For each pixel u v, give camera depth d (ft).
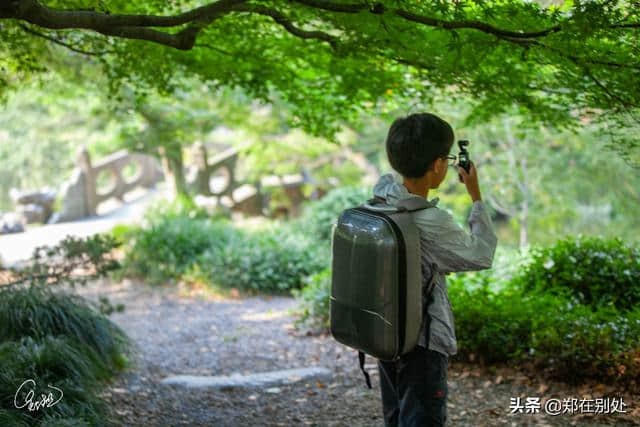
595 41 11.77
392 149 8.39
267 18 15.51
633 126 13.62
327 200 38.83
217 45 16.61
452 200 43.29
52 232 45.88
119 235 38.68
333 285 8.59
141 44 15.65
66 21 10.96
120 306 18.98
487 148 38.45
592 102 13.73
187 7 17.95
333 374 17.56
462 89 15.16
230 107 36.52
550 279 19.36
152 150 40.45
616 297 18.21
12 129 63.21
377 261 7.82
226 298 30.48
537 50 12.59
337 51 14.44
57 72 23.36
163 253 34.12
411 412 8.14
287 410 14.88
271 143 44.57
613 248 19.39
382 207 8.21
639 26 10.80
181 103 34.76
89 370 14.93
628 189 40.50
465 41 12.80
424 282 8.16
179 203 42.78
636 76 12.09
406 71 16.57
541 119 16.11
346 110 18.51
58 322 16.42
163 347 21.66
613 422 12.50
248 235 37.65
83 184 52.39
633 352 13.97
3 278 21.88
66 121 59.06
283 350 20.75
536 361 15.44
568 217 45.42
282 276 31.55
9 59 16.98
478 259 8.00
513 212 41.06
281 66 17.15
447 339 8.13
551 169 40.34
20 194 51.44
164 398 15.81
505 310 16.89
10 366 13.25
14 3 10.32
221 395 16.10
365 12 11.89
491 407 13.93
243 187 54.90
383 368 8.95
